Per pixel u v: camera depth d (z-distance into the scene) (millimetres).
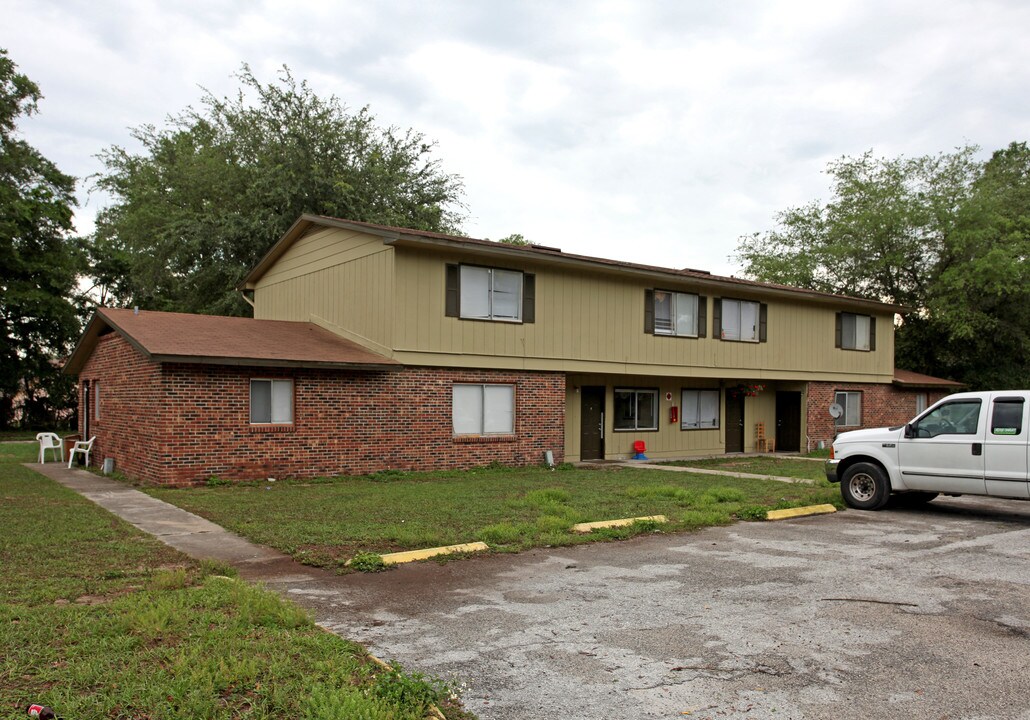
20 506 12250
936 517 13000
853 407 29469
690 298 23906
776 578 8391
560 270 20797
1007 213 35344
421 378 18406
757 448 27906
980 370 36125
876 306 29234
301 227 21375
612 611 7000
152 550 9055
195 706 4301
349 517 11516
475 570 8664
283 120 34281
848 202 37469
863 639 6242
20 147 35031
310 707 4336
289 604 6578
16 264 34969
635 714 4719
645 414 24625
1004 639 6262
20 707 4234
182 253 32344
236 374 15852
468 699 4914
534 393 20391
